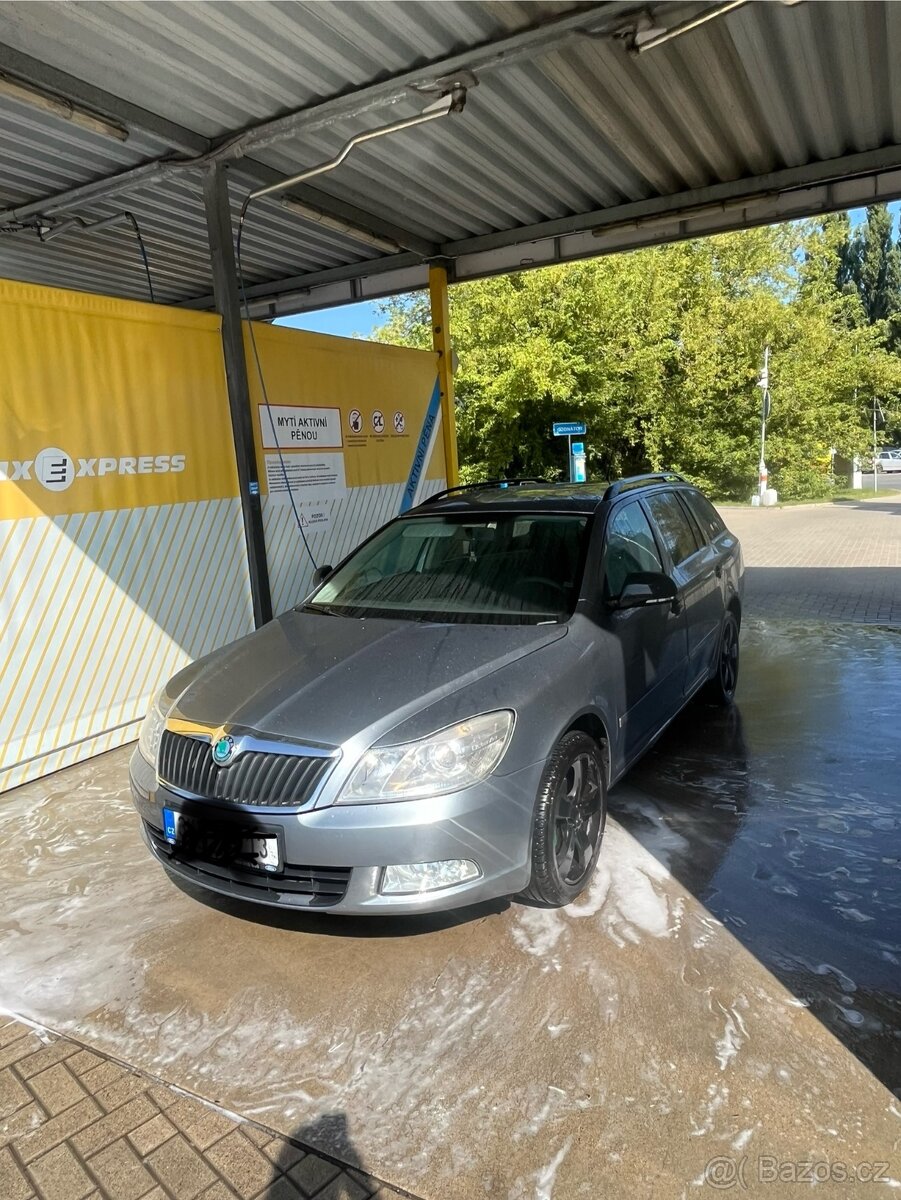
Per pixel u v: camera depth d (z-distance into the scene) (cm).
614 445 2662
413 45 488
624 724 374
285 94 535
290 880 280
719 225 832
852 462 3294
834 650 717
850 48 534
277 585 716
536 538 409
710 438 2653
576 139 652
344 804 269
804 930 302
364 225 808
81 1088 244
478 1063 244
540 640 335
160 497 586
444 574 410
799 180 738
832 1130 214
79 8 429
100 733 545
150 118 555
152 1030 266
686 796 423
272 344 699
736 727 529
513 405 2231
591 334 2217
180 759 305
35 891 360
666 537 487
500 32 481
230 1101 236
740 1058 240
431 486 938
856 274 4850
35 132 583
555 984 277
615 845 372
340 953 301
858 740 494
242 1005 276
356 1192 204
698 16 457
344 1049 253
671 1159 208
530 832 291
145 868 377
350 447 800
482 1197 201
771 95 595
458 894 272
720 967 282
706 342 2477
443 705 288
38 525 505
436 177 720
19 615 496
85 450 531
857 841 369
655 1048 246
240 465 646
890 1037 247
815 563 1280
